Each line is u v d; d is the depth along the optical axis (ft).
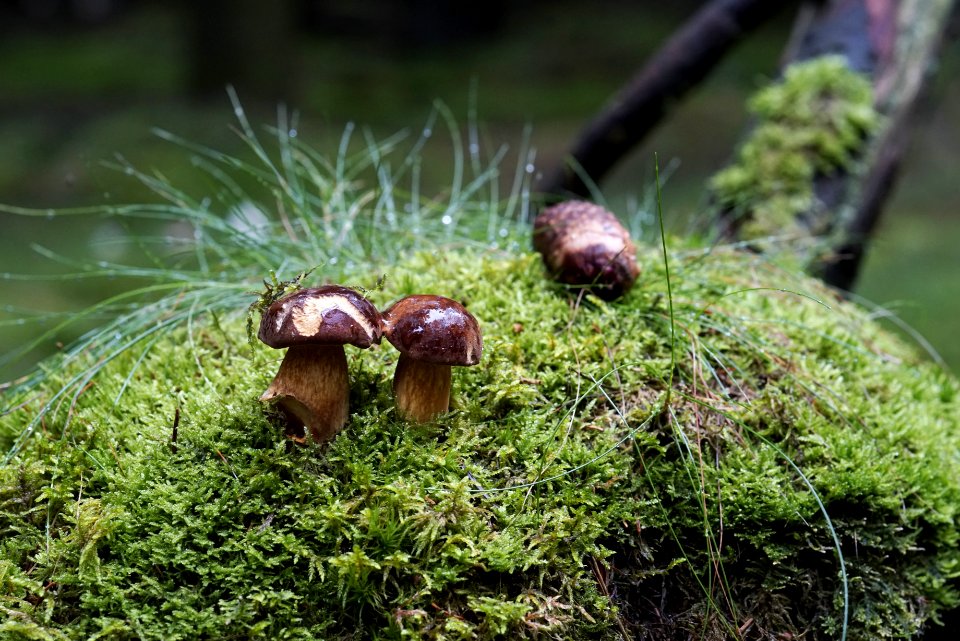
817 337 2.29
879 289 6.12
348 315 1.85
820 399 2.14
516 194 2.61
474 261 2.35
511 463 1.99
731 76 12.33
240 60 9.80
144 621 1.86
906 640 2.04
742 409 2.09
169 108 8.91
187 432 1.99
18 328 4.81
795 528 2.02
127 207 2.45
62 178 7.65
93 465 2.01
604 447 2.01
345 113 10.69
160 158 7.25
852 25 3.21
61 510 1.98
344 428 1.98
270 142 7.76
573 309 2.22
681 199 7.81
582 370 2.10
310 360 1.92
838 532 2.03
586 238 2.20
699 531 2.01
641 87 3.46
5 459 2.03
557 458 1.99
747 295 2.37
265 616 1.88
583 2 16.05
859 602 2.03
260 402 2.00
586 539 1.94
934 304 5.76
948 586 2.10
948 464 2.15
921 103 3.21
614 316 2.19
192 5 9.79
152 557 1.88
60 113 9.82
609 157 3.59
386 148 2.78
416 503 1.90
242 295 2.31
